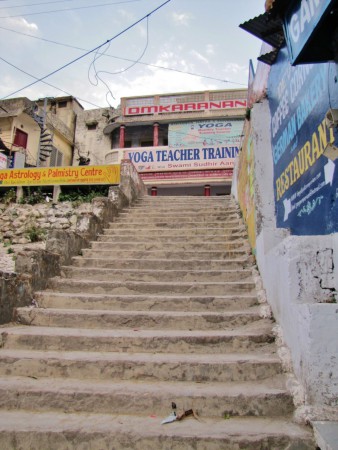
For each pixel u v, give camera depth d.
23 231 10.76
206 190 16.80
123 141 18.38
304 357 2.76
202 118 17.44
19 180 11.62
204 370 3.26
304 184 3.92
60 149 19.72
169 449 2.47
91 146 20.47
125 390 2.98
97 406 2.92
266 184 5.52
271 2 2.58
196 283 5.02
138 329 4.13
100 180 11.18
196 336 3.71
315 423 2.47
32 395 2.97
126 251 6.41
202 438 2.47
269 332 3.73
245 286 4.93
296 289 3.20
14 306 4.36
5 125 18.09
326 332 2.65
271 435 2.46
